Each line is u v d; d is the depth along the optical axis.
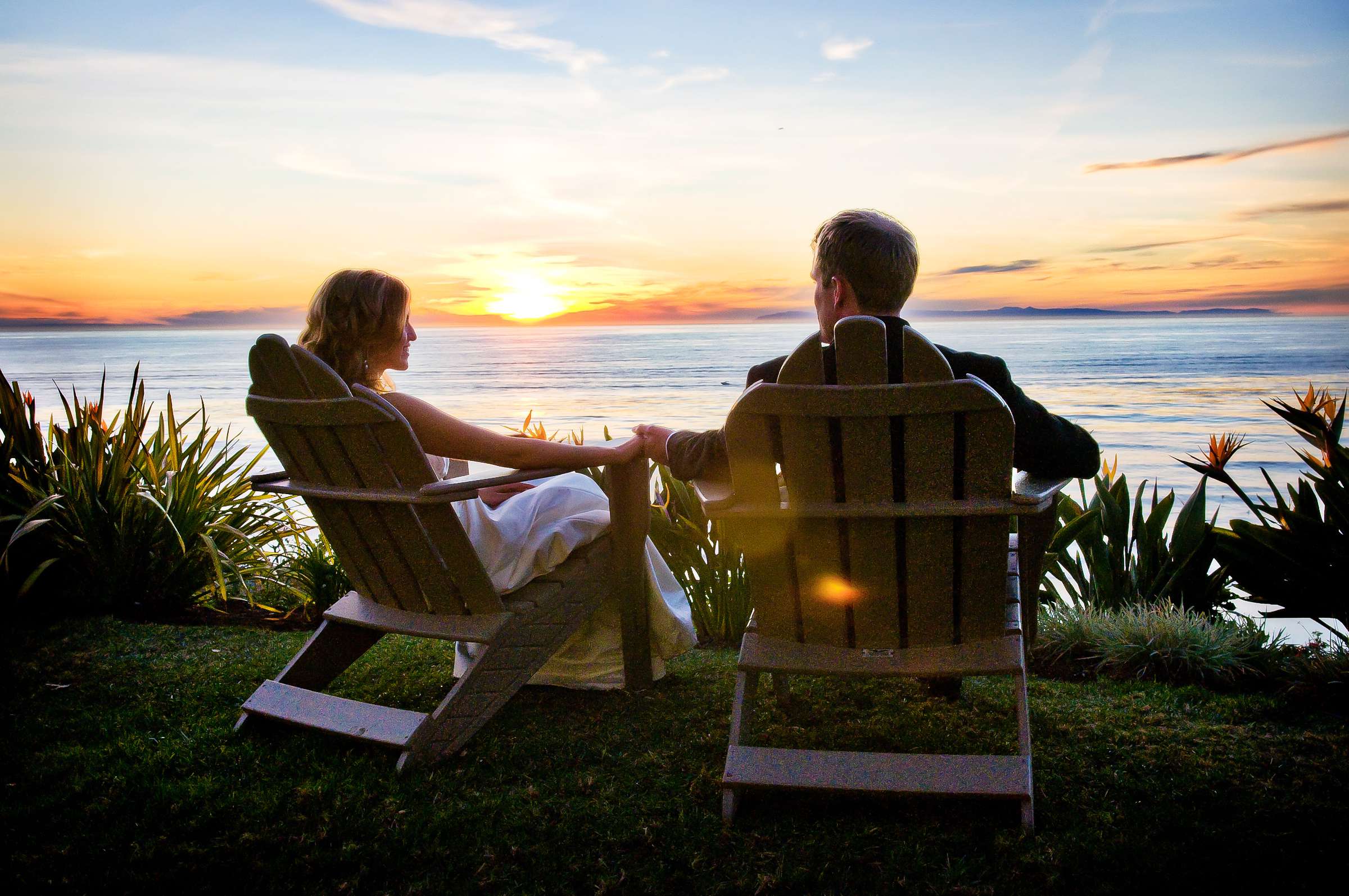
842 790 1.80
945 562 1.83
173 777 2.12
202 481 4.03
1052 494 1.77
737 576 3.64
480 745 2.28
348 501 2.25
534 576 2.42
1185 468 19.30
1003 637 1.93
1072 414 33.12
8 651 3.12
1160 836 1.75
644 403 50.09
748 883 1.64
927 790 1.78
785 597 1.98
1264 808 1.84
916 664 1.90
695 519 3.66
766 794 1.98
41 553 3.70
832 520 1.83
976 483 1.71
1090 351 73.56
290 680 2.49
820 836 1.80
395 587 2.38
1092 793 1.95
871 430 1.69
